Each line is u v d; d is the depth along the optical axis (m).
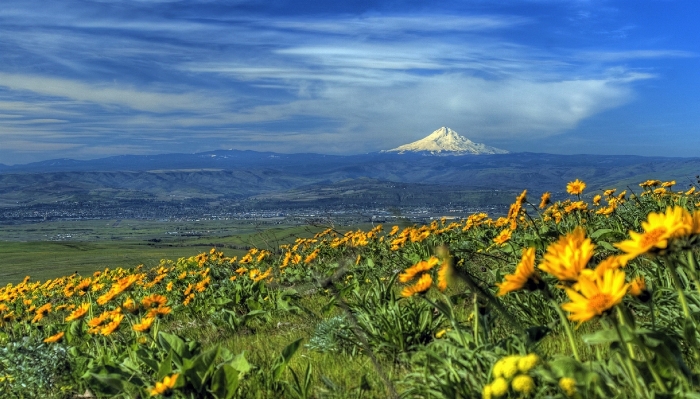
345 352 5.52
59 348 6.08
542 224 8.48
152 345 5.70
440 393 3.37
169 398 3.84
